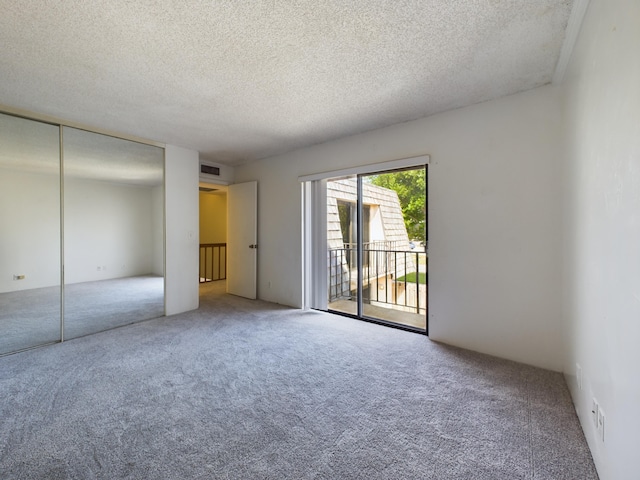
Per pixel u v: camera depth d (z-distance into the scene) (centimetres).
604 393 128
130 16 158
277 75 223
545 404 190
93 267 338
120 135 349
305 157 417
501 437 160
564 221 219
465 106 278
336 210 477
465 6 154
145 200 379
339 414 181
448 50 193
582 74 164
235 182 523
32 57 196
